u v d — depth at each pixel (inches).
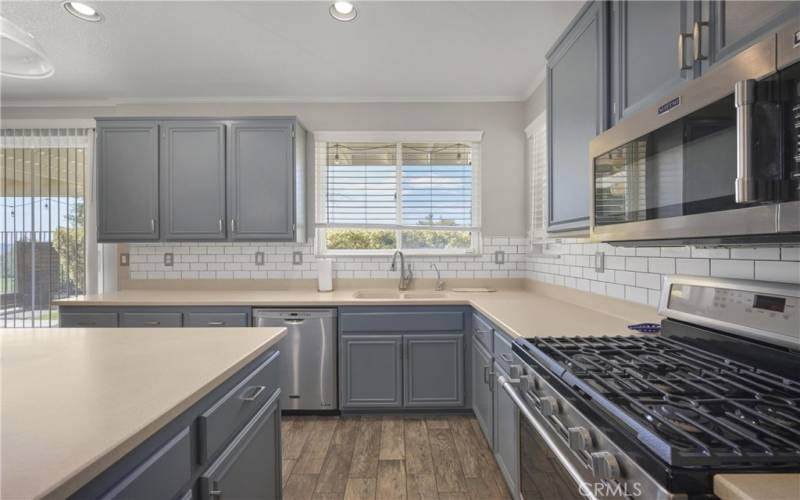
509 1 81.6
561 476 42.5
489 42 97.7
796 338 38.4
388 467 84.5
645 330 61.9
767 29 33.0
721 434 27.3
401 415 110.9
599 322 71.5
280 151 120.0
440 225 134.7
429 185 134.9
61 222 131.3
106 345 53.3
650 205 46.0
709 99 36.4
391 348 108.3
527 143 131.0
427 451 91.1
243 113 133.9
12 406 32.4
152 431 29.8
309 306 109.1
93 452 25.2
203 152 120.0
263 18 87.2
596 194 58.6
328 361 108.8
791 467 23.8
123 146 120.0
